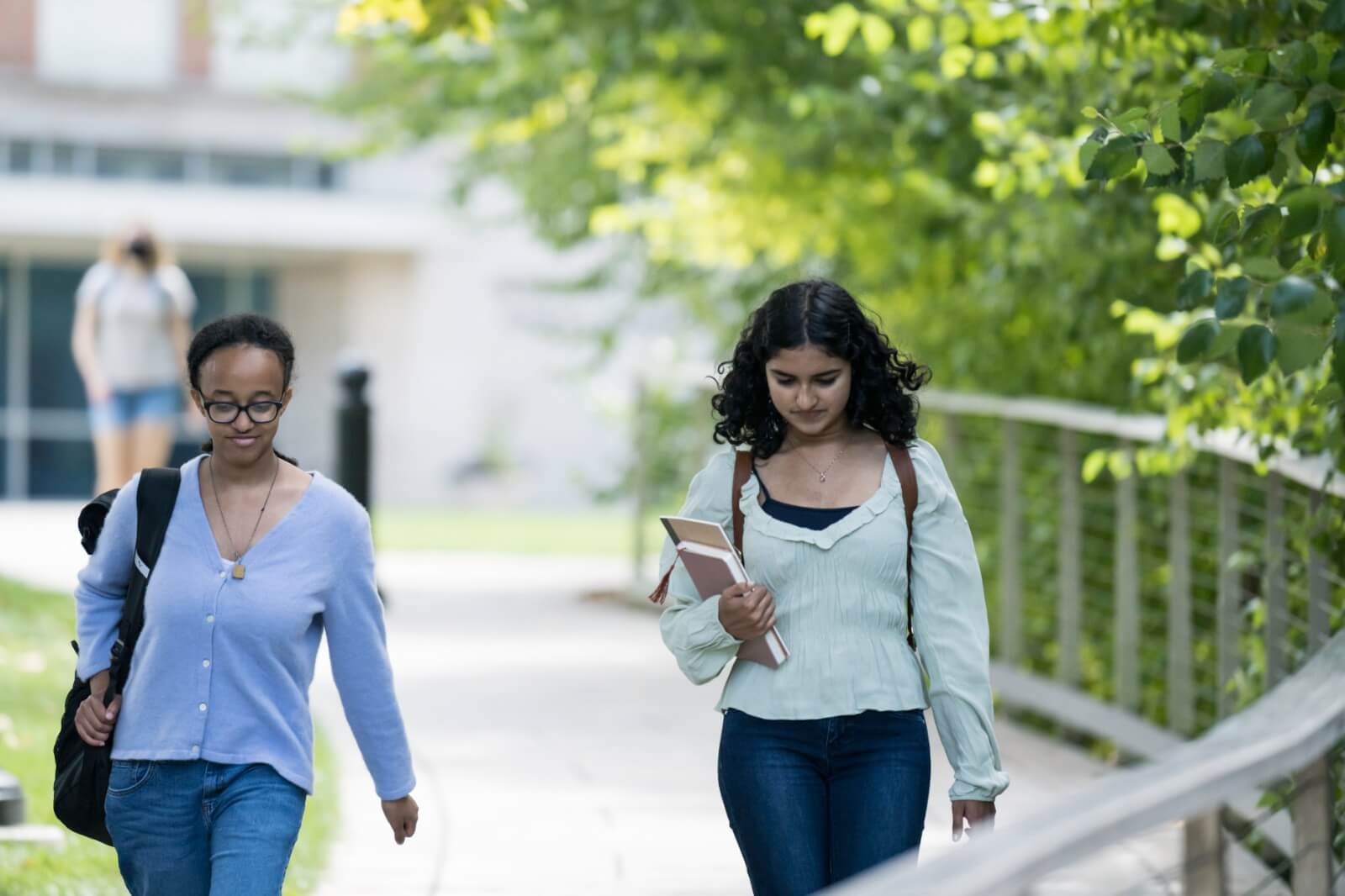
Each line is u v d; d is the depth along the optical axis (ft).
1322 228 33.81
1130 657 73.77
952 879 19.30
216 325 34.40
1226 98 36.81
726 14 85.05
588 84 103.76
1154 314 56.03
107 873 50.96
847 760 34.50
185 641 33.99
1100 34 52.95
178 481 34.78
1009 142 67.05
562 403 268.21
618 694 85.30
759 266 121.08
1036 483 87.10
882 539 34.37
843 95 79.92
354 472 106.32
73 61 251.39
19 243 248.32
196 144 254.88
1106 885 49.32
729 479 35.42
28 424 250.57
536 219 138.82
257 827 33.68
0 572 120.16
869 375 34.76
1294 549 54.75
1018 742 78.54
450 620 109.60
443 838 58.23
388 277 263.70
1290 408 50.72
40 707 73.72
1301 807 30.09
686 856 56.39
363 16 61.57
